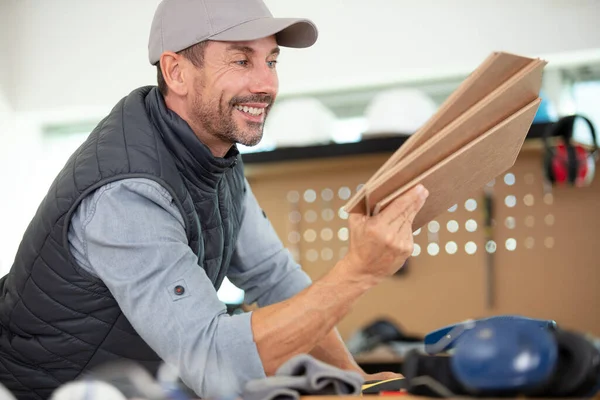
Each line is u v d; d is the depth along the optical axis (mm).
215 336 1290
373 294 3527
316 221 3547
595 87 3697
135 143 1462
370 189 1128
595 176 3227
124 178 1400
